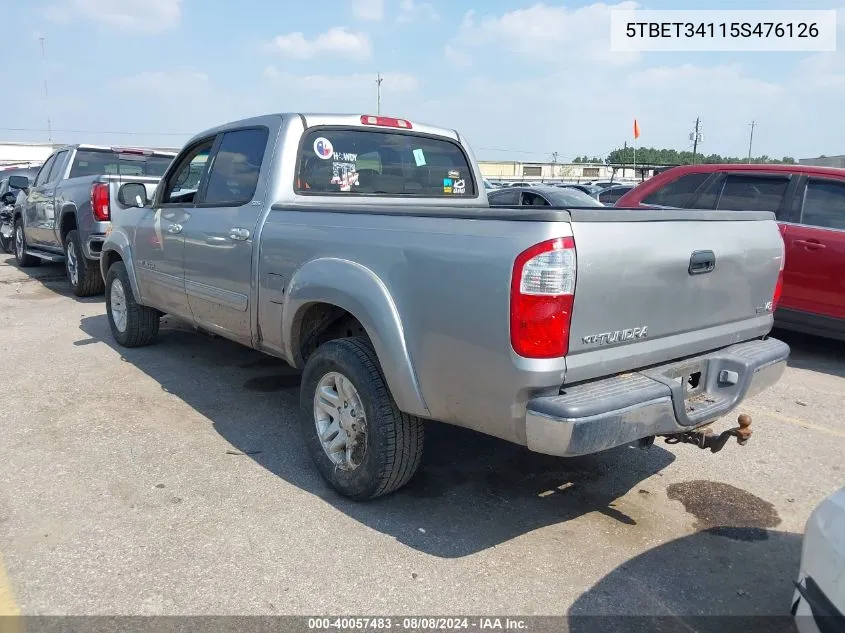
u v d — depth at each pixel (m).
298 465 4.12
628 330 2.97
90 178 8.71
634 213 2.95
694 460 4.35
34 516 3.47
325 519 3.50
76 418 4.79
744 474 4.16
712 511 3.70
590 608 2.86
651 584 3.04
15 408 4.97
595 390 2.85
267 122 4.46
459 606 2.84
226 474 3.98
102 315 8.13
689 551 3.31
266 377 5.78
